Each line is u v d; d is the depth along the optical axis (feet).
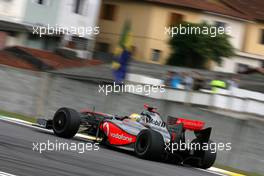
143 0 504.02
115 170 106.73
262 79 433.07
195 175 124.98
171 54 467.93
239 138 183.21
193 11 517.96
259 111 276.21
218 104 262.47
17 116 212.84
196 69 426.51
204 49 460.14
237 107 270.26
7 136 124.36
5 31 406.21
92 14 476.95
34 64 374.43
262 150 175.94
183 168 135.74
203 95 258.98
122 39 341.41
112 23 517.96
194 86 335.67
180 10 512.22
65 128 145.18
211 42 465.47
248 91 363.97
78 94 233.76
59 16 442.50
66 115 146.10
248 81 416.67
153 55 504.02
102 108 230.48
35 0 424.87
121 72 311.88
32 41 427.74
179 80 337.72
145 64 413.18
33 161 99.40
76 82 234.38
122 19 513.45
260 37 572.10
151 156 135.23
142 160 133.39
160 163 135.85
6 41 407.64
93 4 476.13
